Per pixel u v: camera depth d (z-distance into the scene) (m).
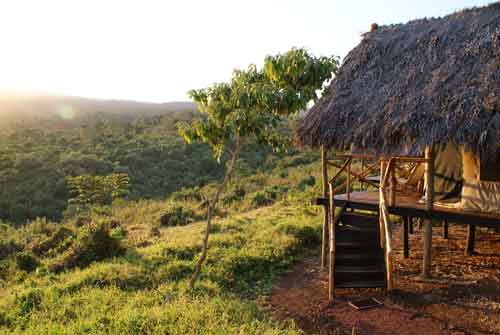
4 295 8.53
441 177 9.15
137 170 33.38
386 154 9.67
